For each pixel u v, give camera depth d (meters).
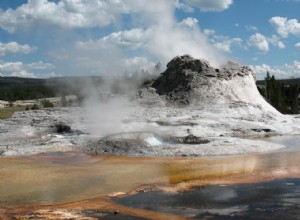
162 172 20.84
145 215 14.00
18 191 17.61
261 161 23.03
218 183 18.25
